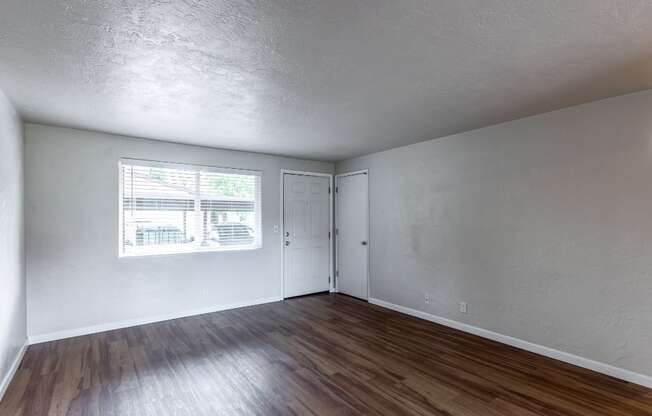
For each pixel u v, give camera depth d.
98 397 2.47
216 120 3.40
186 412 2.29
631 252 2.69
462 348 3.38
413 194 4.50
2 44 1.91
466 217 3.87
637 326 2.65
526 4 1.58
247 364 3.02
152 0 1.52
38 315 3.49
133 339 3.61
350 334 3.79
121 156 3.99
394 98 2.80
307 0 1.52
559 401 2.40
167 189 4.38
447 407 2.33
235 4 1.55
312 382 2.69
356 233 5.48
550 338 3.15
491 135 3.63
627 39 1.89
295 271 5.49
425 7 1.59
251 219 5.10
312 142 4.40
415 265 4.47
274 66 2.21
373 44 1.94
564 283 3.06
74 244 3.70
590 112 2.91
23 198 3.36
